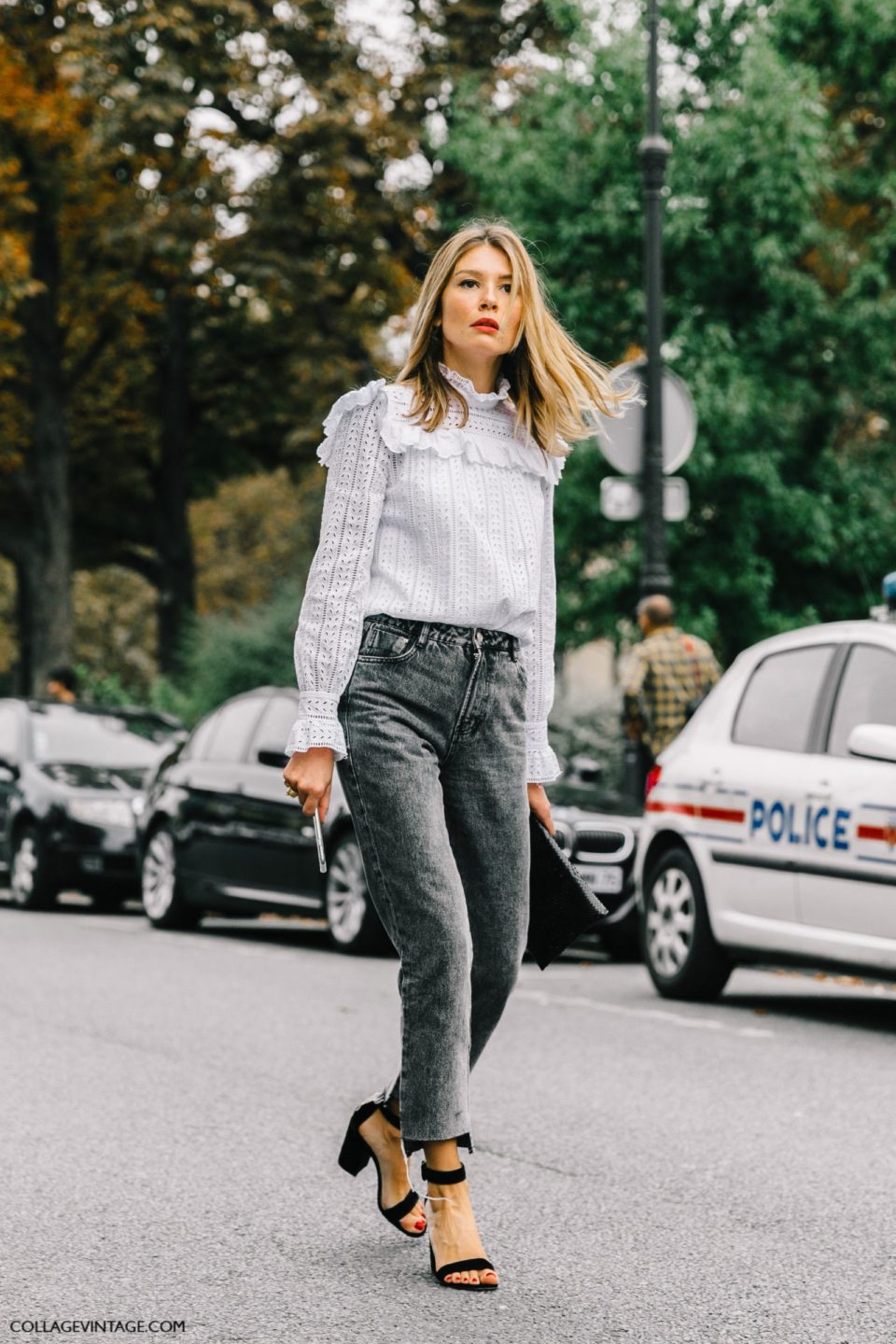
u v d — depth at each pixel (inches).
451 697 180.1
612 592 813.2
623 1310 175.8
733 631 856.9
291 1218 212.4
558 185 832.3
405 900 177.3
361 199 1101.7
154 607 2113.7
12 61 1194.6
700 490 825.5
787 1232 209.5
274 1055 333.1
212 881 584.1
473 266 182.1
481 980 186.5
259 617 1073.5
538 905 193.3
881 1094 301.1
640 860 434.6
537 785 193.9
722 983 419.2
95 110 1135.0
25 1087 297.0
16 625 2018.9
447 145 867.4
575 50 838.5
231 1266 190.9
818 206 935.7
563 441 188.4
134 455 1561.3
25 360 1409.9
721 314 831.1
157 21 1037.8
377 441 179.9
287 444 1227.9
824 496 834.2
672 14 819.4
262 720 586.6
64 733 735.7
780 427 841.5
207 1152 249.3
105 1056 329.4
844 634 399.9
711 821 411.8
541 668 192.7
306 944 569.0
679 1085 307.4
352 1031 362.9
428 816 178.1
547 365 183.5
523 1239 204.7
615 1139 262.8
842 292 898.7
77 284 1362.0
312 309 1170.0
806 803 385.4
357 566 178.9
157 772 629.9
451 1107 179.2
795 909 387.5
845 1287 185.9
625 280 837.2
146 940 563.8
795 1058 337.4
